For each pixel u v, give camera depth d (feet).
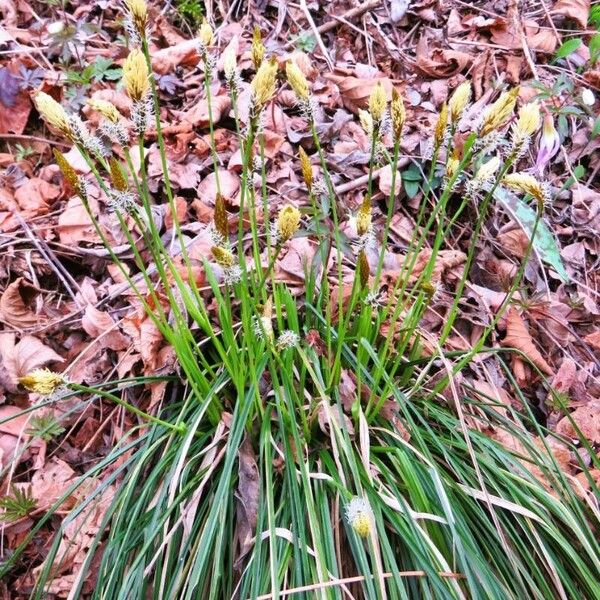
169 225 1.43
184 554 0.89
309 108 0.90
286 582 0.85
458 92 0.84
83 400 1.21
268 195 1.50
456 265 1.47
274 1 1.92
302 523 0.88
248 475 0.97
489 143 0.87
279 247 0.86
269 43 1.83
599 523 1.03
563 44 1.76
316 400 1.04
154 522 0.90
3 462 1.13
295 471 0.93
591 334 1.42
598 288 1.52
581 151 1.66
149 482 0.95
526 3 2.01
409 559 0.93
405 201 1.56
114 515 1.01
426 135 1.60
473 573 0.88
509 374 1.14
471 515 0.98
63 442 1.16
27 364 1.21
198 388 1.05
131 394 1.20
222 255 0.84
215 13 1.92
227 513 0.95
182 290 0.99
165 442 1.07
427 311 1.36
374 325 1.11
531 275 1.48
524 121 0.79
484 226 1.53
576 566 0.96
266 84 0.79
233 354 0.97
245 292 0.93
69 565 1.05
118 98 1.59
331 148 1.63
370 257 1.40
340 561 0.90
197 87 1.71
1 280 1.32
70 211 1.40
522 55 1.85
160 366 1.19
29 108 1.58
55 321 1.27
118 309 1.29
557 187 1.62
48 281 1.35
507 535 0.97
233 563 0.92
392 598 0.83
